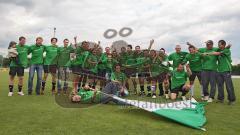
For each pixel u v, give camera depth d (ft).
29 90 32.68
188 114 20.31
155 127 17.81
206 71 30.42
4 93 33.47
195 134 16.51
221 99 29.71
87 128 17.16
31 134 15.69
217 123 19.44
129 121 19.21
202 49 30.96
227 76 28.66
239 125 18.95
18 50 31.42
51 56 32.55
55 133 15.98
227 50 28.91
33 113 21.17
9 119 19.12
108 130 16.83
